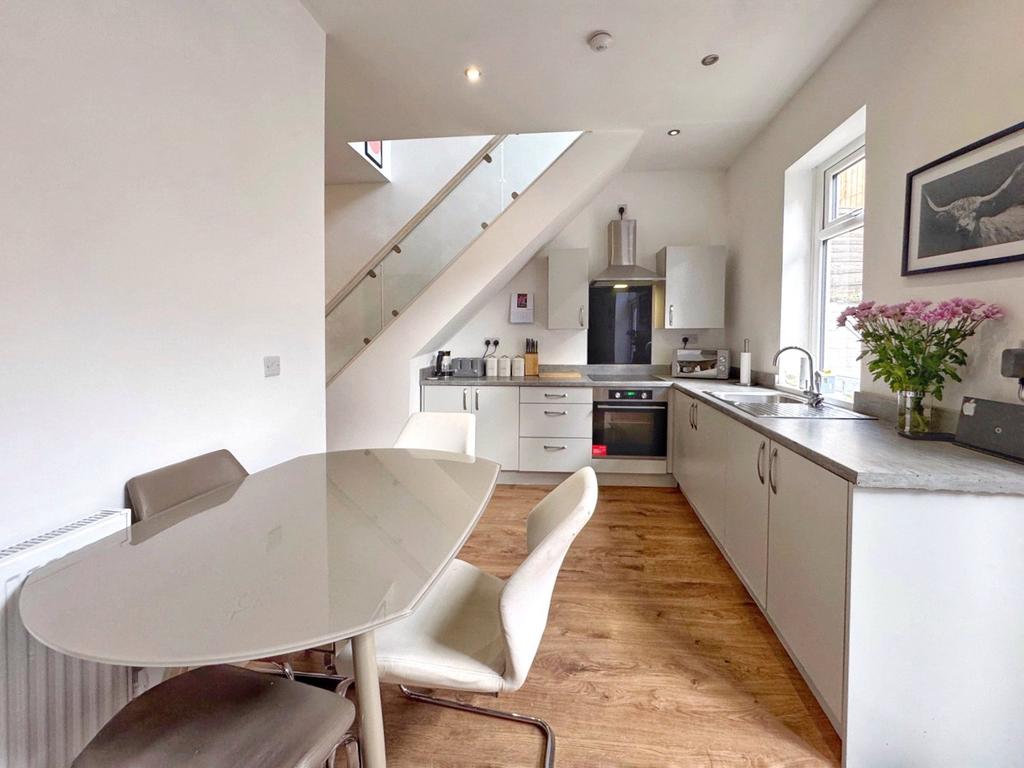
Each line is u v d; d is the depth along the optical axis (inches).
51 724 41.8
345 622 32.2
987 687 53.5
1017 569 52.4
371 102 119.6
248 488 62.7
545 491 159.9
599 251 179.5
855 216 107.7
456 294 142.9
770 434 78.6
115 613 33.3
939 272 72.9
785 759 58.1
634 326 181.2
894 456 60.2
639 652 77.6
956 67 70.2
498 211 142.6
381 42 95.5
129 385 53.6
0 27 40.7
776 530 77.1
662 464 161.0
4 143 41.3
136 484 53.0
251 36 72.1
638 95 117.7
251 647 29.7
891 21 83.6
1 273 41.3
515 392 161.5
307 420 88.3
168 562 41.2
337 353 150.5
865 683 55.1
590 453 161.8
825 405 106.9
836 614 58.1
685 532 126.0
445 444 97.7
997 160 62.9
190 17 60.8
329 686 71.5
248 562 41.2
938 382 70.8
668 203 176.9
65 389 46.7
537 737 61.4
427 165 189.2
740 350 161.8
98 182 49.5
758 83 113.1
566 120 130.6
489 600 58.0
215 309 66.2
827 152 113.1
